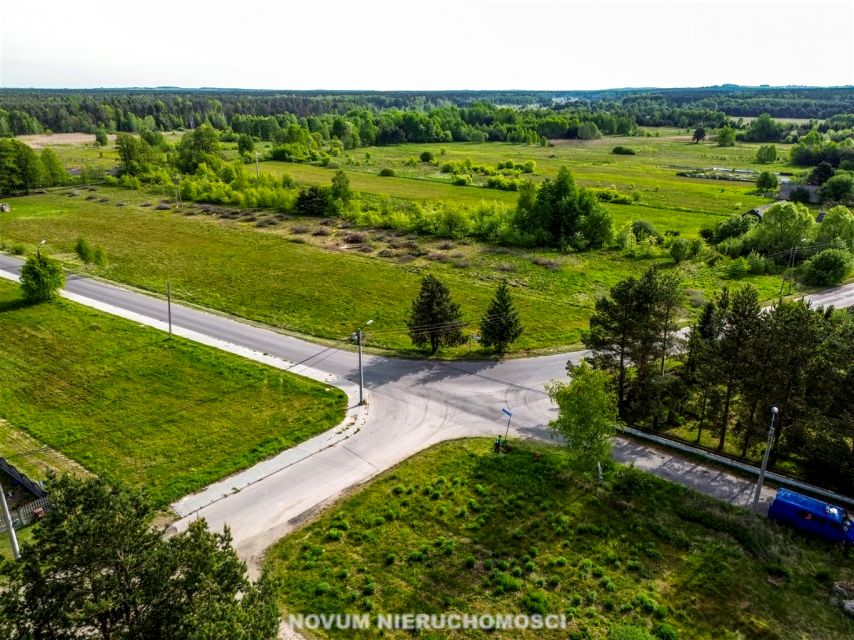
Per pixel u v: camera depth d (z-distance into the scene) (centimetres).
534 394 4994
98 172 15400
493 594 2909
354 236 9894
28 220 10831
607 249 9650
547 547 3244
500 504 3594
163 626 1909
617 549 3244
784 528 3422
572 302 7169
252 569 3064
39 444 4172
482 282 7875
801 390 3825
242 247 9325
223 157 17912
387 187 14625
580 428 3588
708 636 2689
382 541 3266
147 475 3831
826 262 7925
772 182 14125
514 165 17775
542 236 9788
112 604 1894
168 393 4878
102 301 6981
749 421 4075
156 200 12750
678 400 4625
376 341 6012
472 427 4484
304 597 2872
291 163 18562
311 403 4762
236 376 5169
